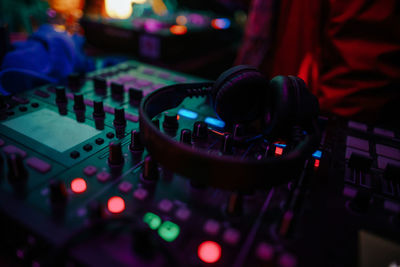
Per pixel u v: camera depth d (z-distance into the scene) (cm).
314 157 74
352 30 106
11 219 50
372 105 105
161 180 62
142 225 52
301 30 125
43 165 61
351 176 69
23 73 98
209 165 51
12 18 192
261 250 48
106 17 243
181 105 97
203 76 230
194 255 48
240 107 70
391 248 50
